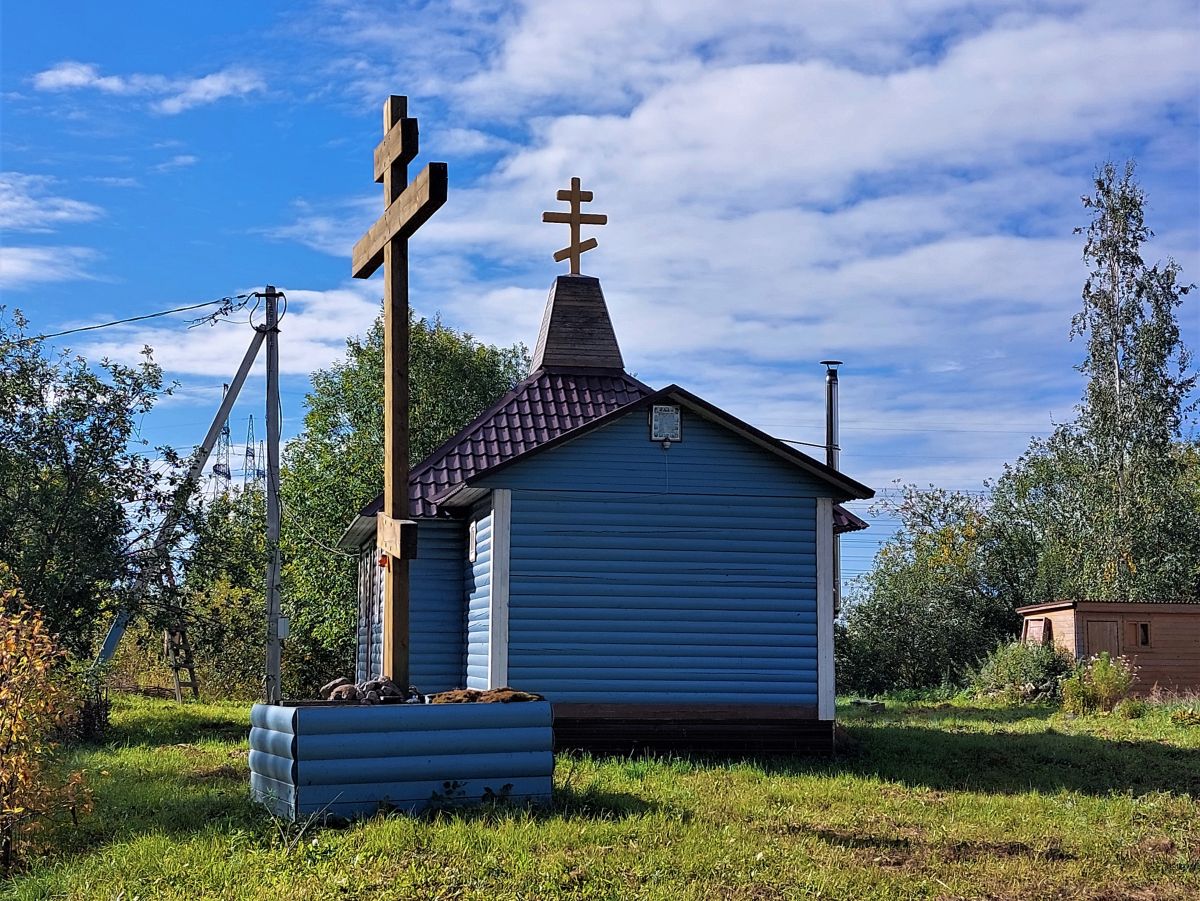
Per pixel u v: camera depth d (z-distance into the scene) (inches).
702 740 642.8
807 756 647.1
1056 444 1596.9
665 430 655.8
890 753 659.4
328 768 395.9
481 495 668.7
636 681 642.8
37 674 375.6
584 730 635.5
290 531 1359.5
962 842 412.8
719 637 652.1
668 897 322.7
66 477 761.6
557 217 802.8
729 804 462.0
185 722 832.3
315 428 1430.9
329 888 322.0
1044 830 439.2
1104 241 1524.4
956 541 1696.6
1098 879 368.5
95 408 769.6
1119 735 792.9
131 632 1006.4
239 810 415.2
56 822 386.0
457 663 724.0
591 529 648.4
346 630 1336.1
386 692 438.3
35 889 328.8
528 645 637.3
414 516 705.0
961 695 1325.0
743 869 355.6
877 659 1582.2
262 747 426.3
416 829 372.5
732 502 660.7
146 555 782.5
